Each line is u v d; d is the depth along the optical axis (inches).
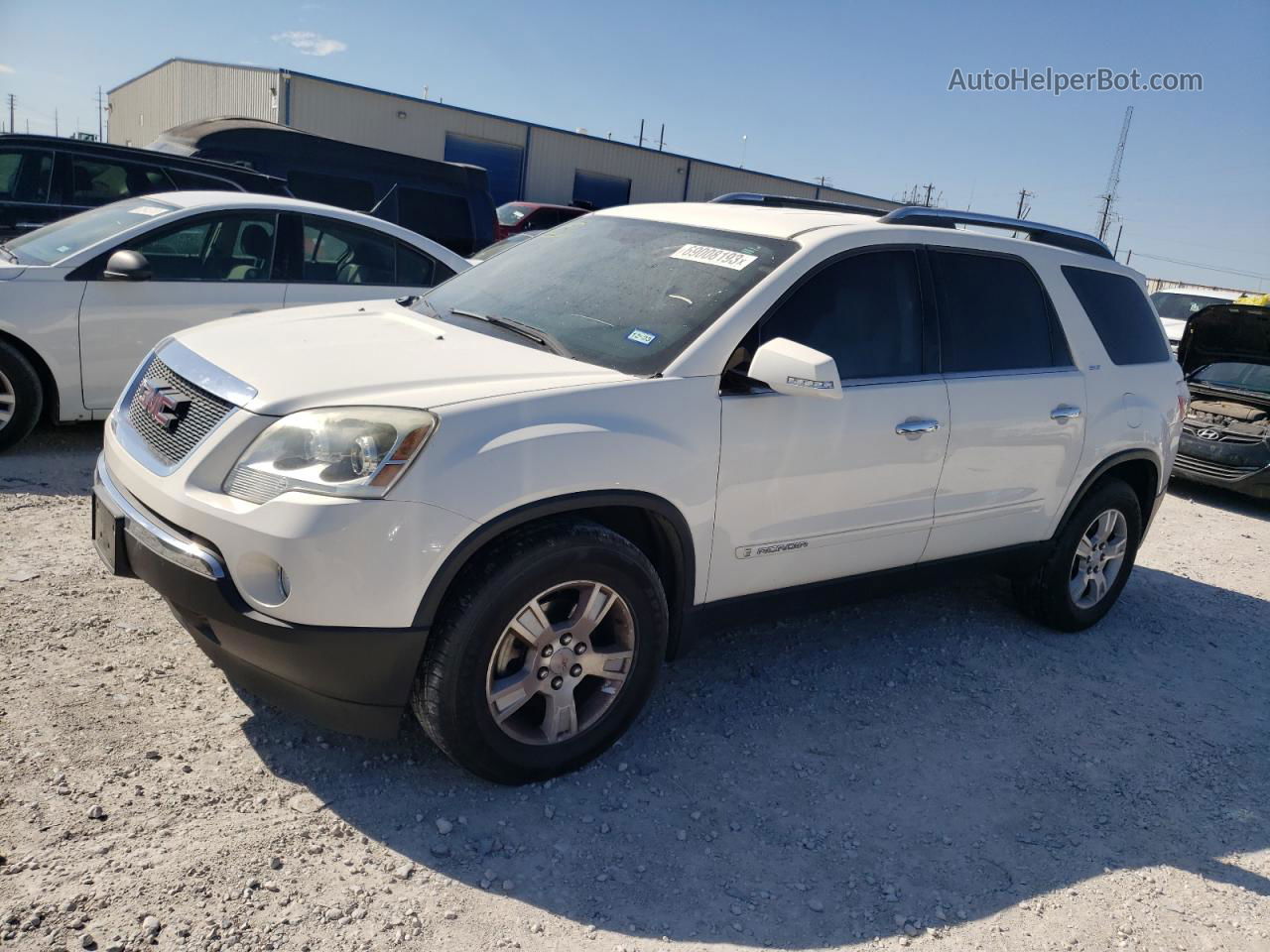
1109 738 156.6
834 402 139.6
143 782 111.9
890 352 150.6
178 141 434.9
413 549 105.4
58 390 232.1
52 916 90.3
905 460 149.7
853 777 135.1
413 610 107.0
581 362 129.6
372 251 279.7
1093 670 181.9
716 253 146.4
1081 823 131.6
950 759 143.6
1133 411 187.3
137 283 238.8
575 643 120.3
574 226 173.5
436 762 124.9
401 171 464.4
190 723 125.0
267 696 114.4
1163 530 302.0
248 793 113.1
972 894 113.9
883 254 152.2
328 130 1088.2
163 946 89.2
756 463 132.5
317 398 110.4
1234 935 112.4
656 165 1395.2
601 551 117.6
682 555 129.3
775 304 136.8
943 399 153.9
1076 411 175.5
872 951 102.7
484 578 110.7
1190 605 227.1
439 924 97.6
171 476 112.7
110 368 238.2
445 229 478.0
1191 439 355.3
